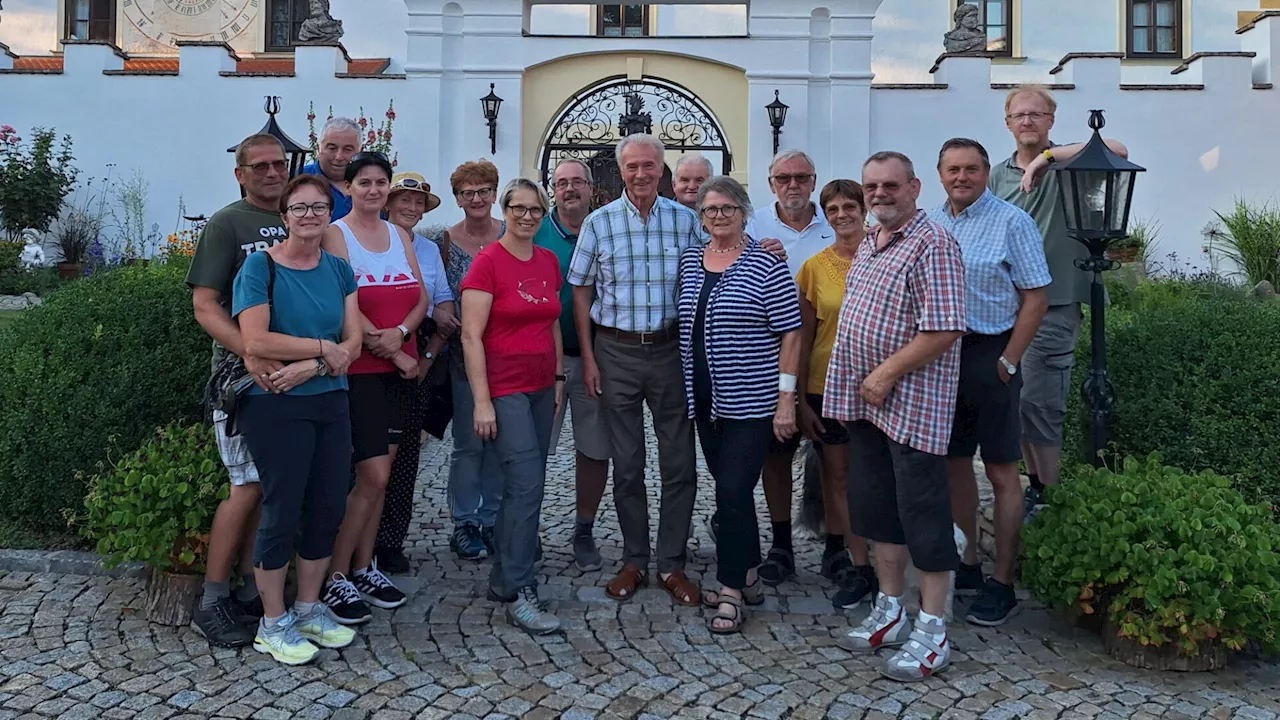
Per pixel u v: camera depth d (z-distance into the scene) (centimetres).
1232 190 1291
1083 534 355
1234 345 430
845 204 395
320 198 334
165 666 338
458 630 376
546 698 319
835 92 1203
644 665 347
